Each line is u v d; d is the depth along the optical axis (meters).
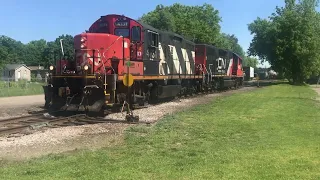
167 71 23.36
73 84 16.44
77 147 9.70
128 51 18.16
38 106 21.23
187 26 79.69
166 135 11.24
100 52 16.69
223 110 18.59
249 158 8.20
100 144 10.05
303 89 44.69
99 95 15.82
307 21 59.97
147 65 19.94
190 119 15.09
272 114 16.88
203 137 11.02
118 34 18.58
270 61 66.75
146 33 19.72
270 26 65.62
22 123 14.16
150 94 21.78
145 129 12.29
